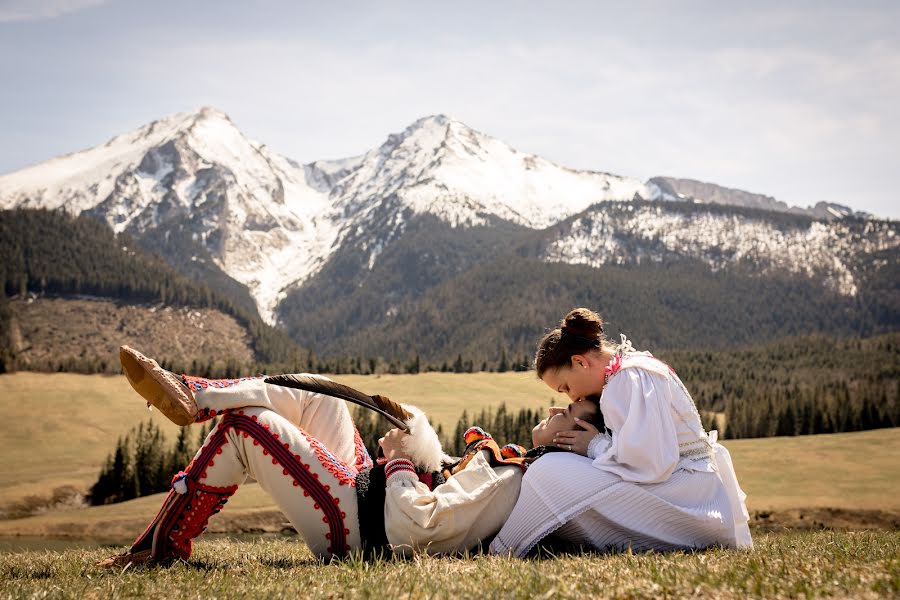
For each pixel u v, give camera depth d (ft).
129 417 574.56
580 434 18.19
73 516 239.09
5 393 599.57
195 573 15.35
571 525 17.17
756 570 12.76
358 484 17.52
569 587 12.03
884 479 231.71
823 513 193.47
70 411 577.84
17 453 494.59
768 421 501.97
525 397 638.94
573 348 18.11
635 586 11.95
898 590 11.05
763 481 236.43
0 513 358.43
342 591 12.52
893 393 517.14
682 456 17.52
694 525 17.10
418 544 16.93
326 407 18.43
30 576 16.58
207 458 16.88
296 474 16.89
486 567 14.23
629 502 16.81
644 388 17.13
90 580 14.67
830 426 487.61
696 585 11.98
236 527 173.78
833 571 12.48
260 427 16.83
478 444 18.61
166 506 17.17
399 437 17.98
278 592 12.80
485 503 17.43
